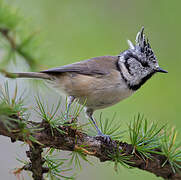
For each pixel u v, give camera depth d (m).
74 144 6.51
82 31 12.56
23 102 5.87
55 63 8.53
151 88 12.04
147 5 13.16
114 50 12.45
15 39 7.70
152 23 13.04
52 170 6.56
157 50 12.72
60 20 12.49
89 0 13.08
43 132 6.27
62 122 6.29
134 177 11.19
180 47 12.73
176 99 11.80
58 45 12.03
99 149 6.99
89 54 12.22
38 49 8.24
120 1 13.19
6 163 11.60
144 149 7.02
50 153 6.67
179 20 12.98
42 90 8.92
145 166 7.44
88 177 11.83
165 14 13.10
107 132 7.38
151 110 11.62
